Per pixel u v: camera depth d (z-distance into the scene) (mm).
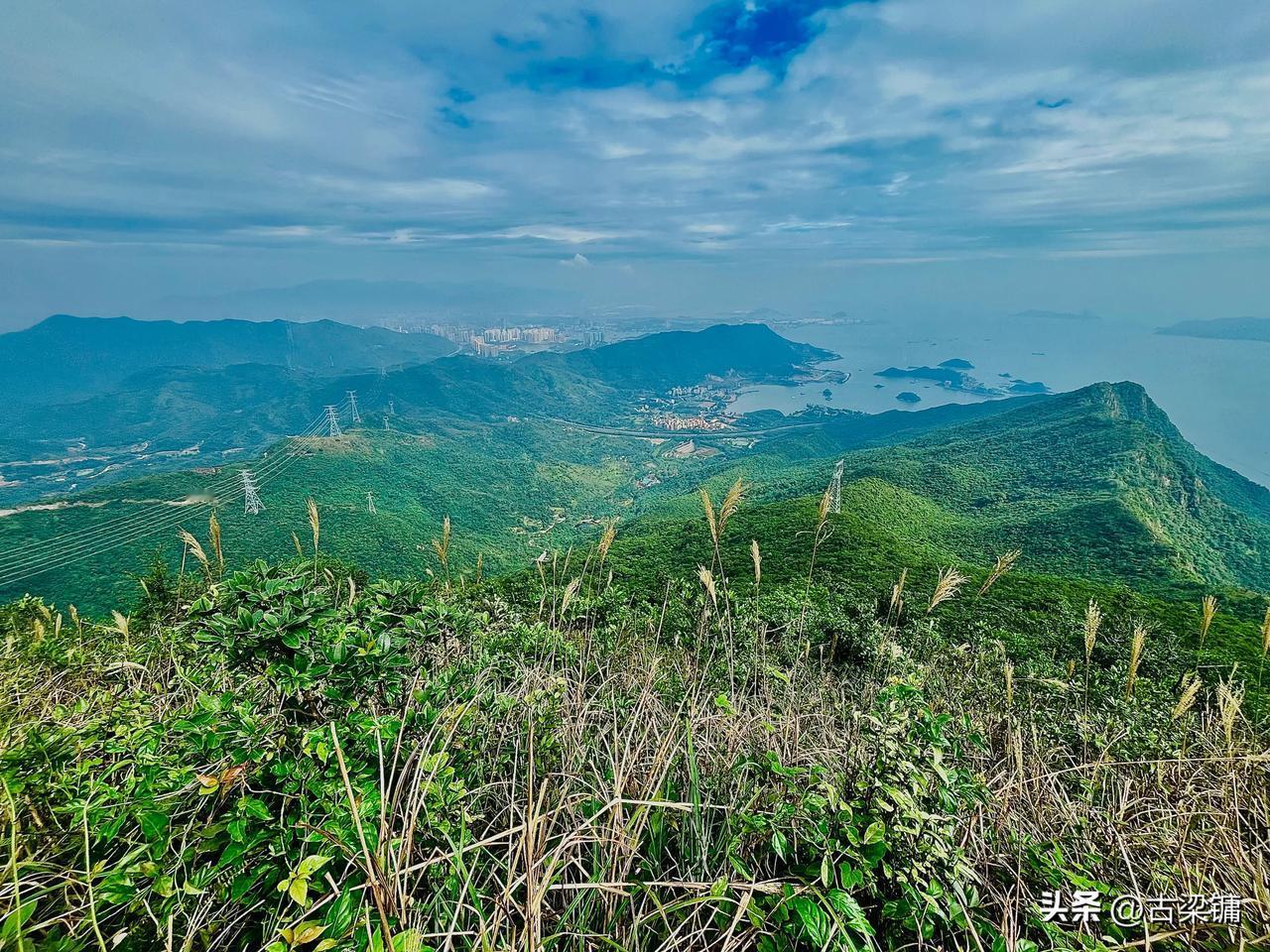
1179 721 3967
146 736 2098
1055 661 8312
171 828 1778
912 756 2172
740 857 2111
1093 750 3889
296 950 1675
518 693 3350
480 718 2928
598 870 1875
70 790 1970
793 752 2912
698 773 2650
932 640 6836
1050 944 2000
